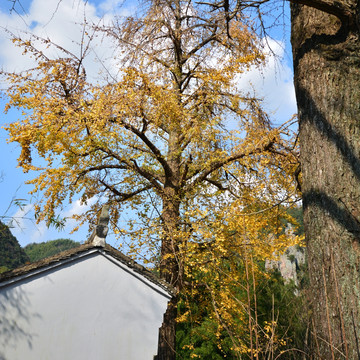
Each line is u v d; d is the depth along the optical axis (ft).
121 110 35.45
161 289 25.27
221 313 36.91
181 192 41.06
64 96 38.32
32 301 22.86
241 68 38.83
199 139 38.91
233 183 45.24
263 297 44.47
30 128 35.14
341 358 12.89
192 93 43.16
